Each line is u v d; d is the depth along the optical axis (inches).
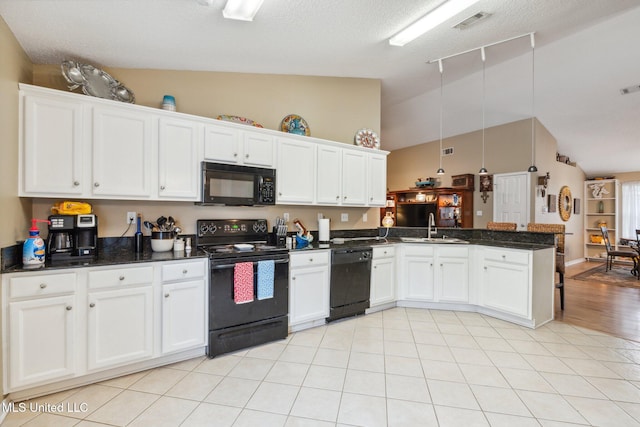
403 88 194.9
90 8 76.9
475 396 81.1
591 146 269.1
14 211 80.7
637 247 260.7
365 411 74.9
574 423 71.1
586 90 191.3
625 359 101.9
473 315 142.8
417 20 102.0
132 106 96.7
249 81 137.7
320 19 97.4
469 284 146.2
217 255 100.7
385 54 133.4
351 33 108.3
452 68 166.9
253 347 108.9
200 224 120.3
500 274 135.6
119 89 106.3
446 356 103.0
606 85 183.6
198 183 109.0
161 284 92.8
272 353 104.7
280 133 126.7
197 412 74.0
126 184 96.3
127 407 75.6
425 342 113.8
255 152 121.1
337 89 160.9
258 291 108.9
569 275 247.3
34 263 80.9
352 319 137.4
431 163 299.0
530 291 125.3
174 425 69.7
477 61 161.9
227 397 80.0
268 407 76.2
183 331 96.8
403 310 149.9
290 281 119.0
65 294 79.7
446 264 148.1
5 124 75.9
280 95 145.4
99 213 104.6
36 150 84.0
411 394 81.8
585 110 213.2
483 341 114.9
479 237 162.6
